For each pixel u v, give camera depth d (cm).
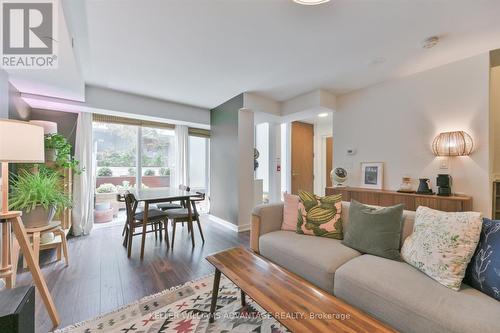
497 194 280
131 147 461
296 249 185
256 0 165
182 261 252
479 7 173
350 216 197
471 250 123
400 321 117
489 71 239
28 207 204
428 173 282
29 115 319
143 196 288
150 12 176
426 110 284
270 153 473
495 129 301
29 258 147
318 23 192
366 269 144
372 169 336
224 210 412
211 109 464
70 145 323
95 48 230
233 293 189
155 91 361
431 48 233
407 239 161
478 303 108
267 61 261
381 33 207
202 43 222
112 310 167
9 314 99
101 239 326
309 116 417
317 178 589
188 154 485
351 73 295
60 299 179
